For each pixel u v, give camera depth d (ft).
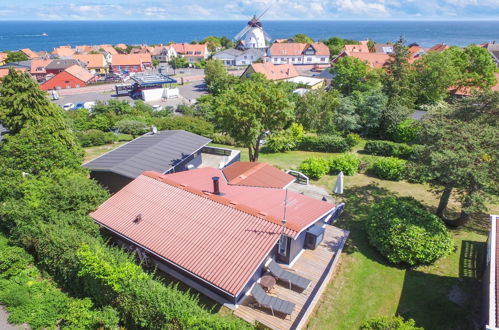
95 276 39.17
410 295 46.26
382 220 55.42
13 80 75.46
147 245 47.44
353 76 175.22
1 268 47.11
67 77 263.08
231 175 66.08
